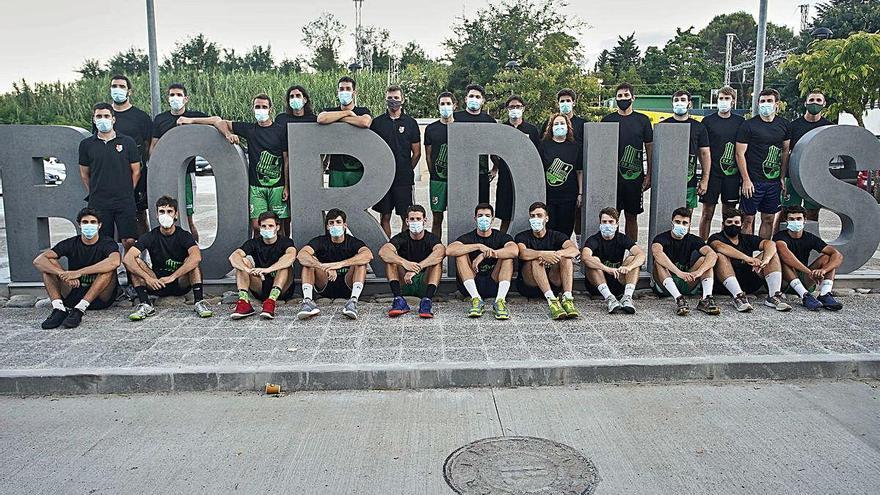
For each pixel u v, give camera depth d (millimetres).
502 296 6488
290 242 6711
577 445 3934
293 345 5504
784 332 5781
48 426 4270
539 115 29422
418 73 36156
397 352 5293
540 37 37219
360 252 6605
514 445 3938
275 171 7348
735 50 61156
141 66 49000
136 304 6816
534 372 4910
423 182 22656
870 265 8734
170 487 3498
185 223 7324
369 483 3521
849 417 4309
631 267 6543
